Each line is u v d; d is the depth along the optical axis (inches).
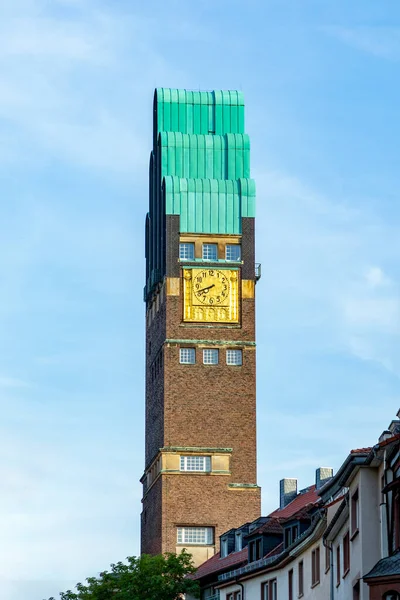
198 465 7421.3
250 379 7564.0
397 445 3043.8
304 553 4079.7
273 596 4475.9
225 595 4894.2
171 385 7524.6
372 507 3181.6
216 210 7726.4
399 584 2768.2
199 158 7839.6
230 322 7618.1
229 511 7367.1
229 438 7485.2
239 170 7829.7
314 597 3939.5
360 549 3181.6
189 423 7485.2
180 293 7623.0
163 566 5615.2
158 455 7470.5
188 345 7568.9
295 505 5270.7
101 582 5625.0
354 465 3196.4
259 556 4724.4
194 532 7332.7
